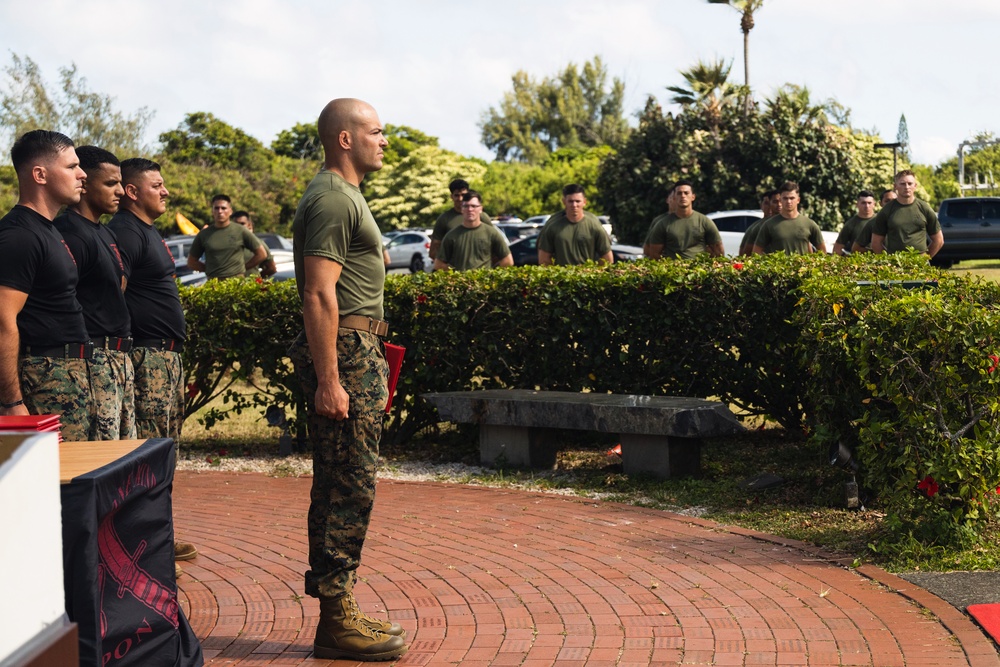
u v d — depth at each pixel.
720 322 7.41
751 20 33.06
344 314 3.83
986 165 48.50
